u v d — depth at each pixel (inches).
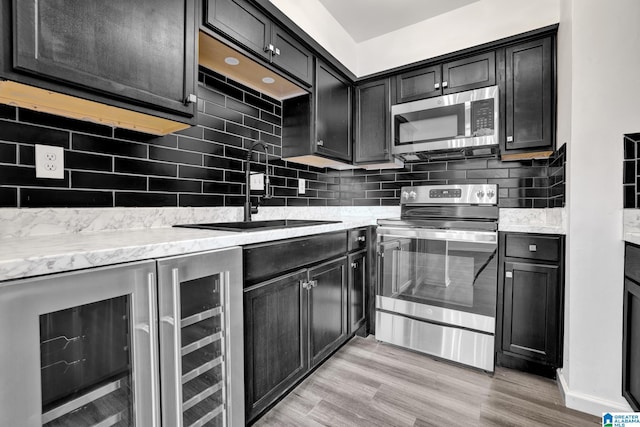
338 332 73.6
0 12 30.7
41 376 29.1
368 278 89.1
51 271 27.3
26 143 42.2
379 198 107.7
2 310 24.4
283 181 88.8
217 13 53.2
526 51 75.4
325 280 68.0
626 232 53.6
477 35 84.2
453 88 84.0
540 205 83.6
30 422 26.1
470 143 80.3
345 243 76.7
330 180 109.5
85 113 45.7
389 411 56.6
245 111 76.3
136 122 50.8
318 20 86.0
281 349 54.7
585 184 57.6
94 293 29.9
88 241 36.6
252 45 60.6
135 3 41.4
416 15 90.5
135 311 33.4
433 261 78.2
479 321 72.1
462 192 89.0
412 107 88.8
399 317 83.0
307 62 77.9
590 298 57.2
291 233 56.6
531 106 74.6
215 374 44.8
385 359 76.7
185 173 62.4
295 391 62.4
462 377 68.8
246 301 47.4
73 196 46.5
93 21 37.3
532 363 70.1
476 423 53.6
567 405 58.2
